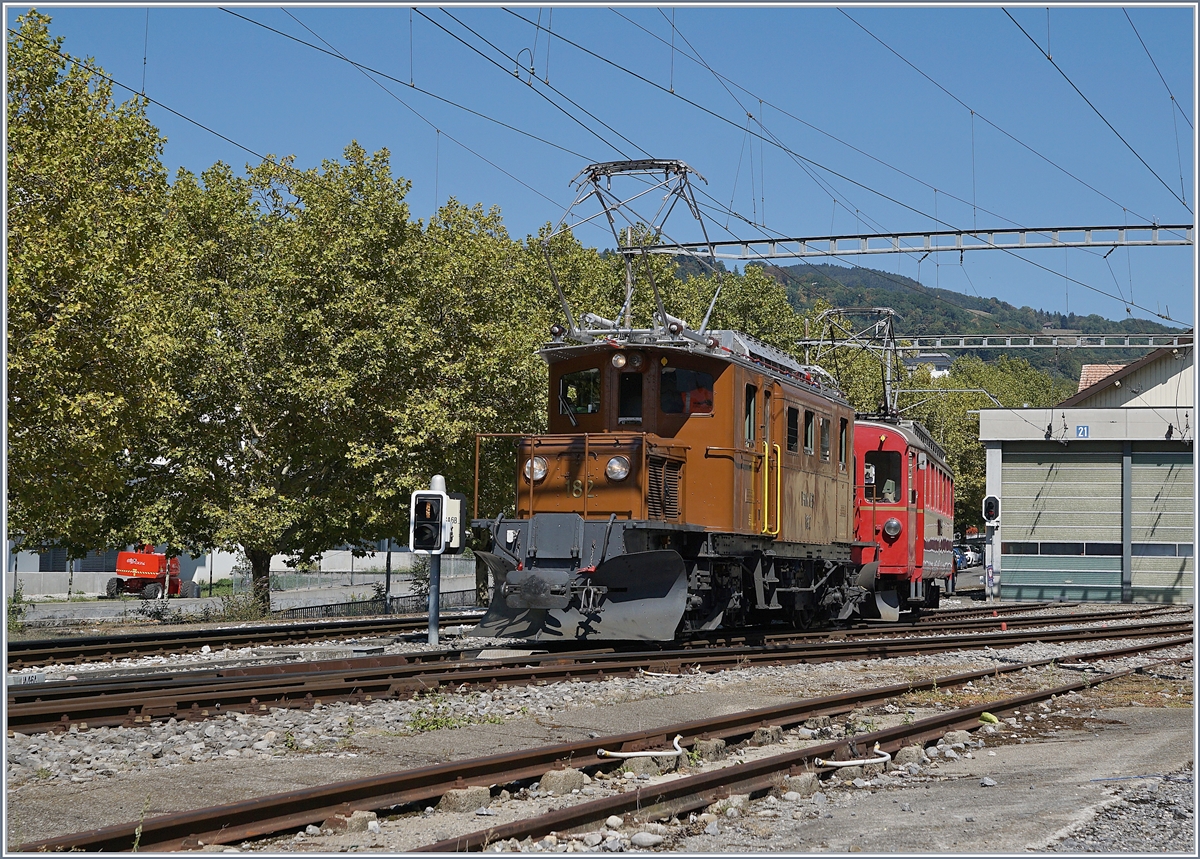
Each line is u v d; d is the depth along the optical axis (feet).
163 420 86.22
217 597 152.97
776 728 33.01
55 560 172.24
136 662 50.62
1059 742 34.60
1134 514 130.52
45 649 51.83
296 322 89.10
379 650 53.21
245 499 91.40
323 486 95.81
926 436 93.09
